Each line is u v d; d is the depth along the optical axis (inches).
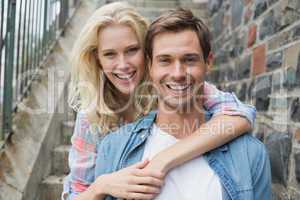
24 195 90.9
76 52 69.3
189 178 49.9
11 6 102.0
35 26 126.8
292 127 82.5
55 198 106.1
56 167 117.0
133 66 65.8
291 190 80.4
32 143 103.7
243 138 53.8
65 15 161.9
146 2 233.9
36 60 128.3
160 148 52.9
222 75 166.6
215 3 189.6
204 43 51.1
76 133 67.4
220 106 58.4
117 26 64.5
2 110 102.5
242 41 135.0
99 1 191.6
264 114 103.3
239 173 50.0
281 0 96.0
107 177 49.8
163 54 49.9
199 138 51.1
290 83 86.0
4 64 100.7
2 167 93.0
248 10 128.5
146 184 47.6
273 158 92.2
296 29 85.3
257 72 114.4
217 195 48.9
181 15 50.3
